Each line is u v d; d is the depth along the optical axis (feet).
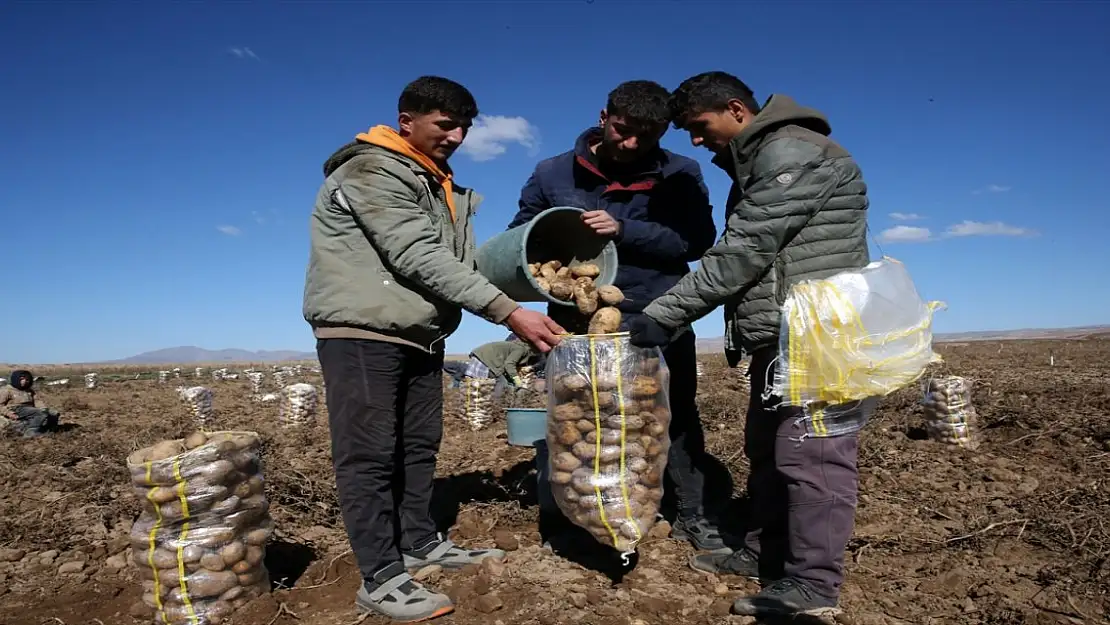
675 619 10.11
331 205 10.48
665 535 13.51
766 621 9.96
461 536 13.85
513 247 11.59
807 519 9.83
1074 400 29.45
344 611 10.58
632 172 13.04
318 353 10.91
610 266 12.25
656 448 10.73
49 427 36.01
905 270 9.61
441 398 12.46
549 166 13.82
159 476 9.97
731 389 45.83
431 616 10.07
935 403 21.91
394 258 10.23
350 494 10.48
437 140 10.87
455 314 11.74
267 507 11.03
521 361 13.43
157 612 10.17
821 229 9.86
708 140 10.94
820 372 9.15
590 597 10.62
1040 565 12.16
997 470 18.63
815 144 9.71
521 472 18.70
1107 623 10.05
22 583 12.29
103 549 13.83
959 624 9.99
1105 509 14.02
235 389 78.13
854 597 10.86
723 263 9.97
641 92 11.61
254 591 10.68
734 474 18.51
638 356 10.52
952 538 13.29
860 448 20.76
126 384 90.89
